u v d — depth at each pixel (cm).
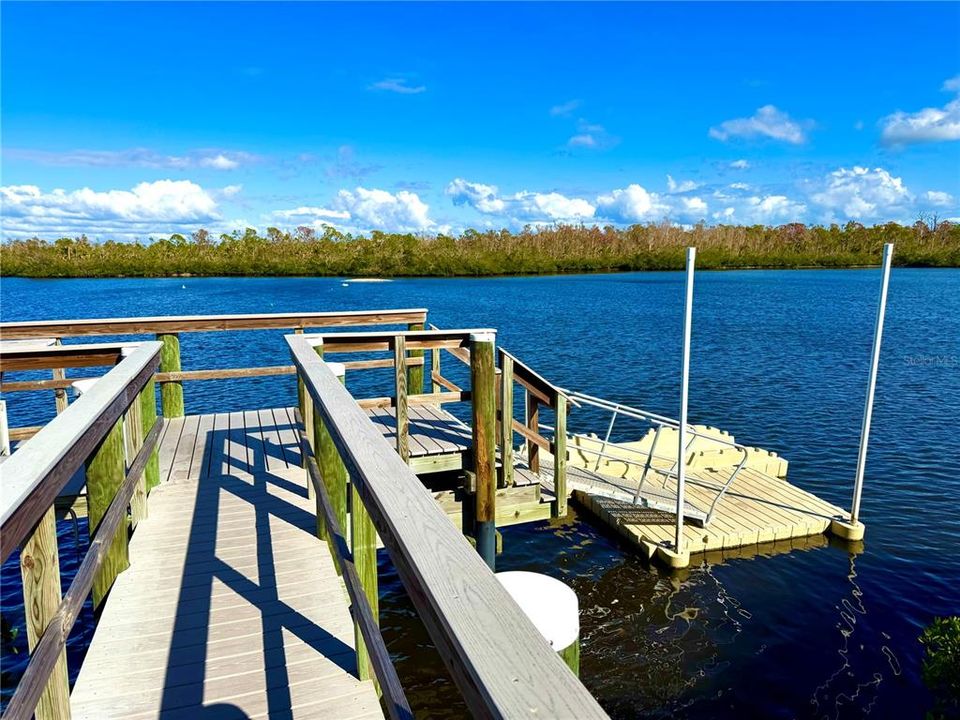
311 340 446
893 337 2550
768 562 741
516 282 6838
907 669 560
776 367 1925
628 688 541
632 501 720
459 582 94
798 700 524
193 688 220
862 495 948
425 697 538
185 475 439
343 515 325
